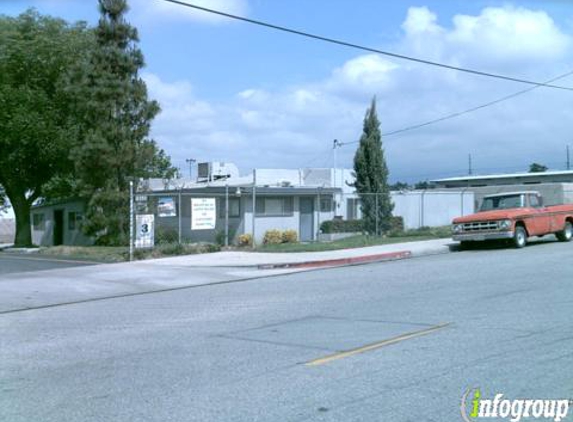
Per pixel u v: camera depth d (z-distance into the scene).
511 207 21.81
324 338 8.32
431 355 7.19
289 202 31.47
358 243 24.36
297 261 18.66
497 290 12.02
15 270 19.02
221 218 30.88
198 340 8.52
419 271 15.82
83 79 26.20
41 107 32.75
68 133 31.47
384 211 29.69
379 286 13.34
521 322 8.88
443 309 10.19
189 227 31.30
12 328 10.10
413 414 5.28
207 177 37.16
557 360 6.82
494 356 7.05
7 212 60.09
